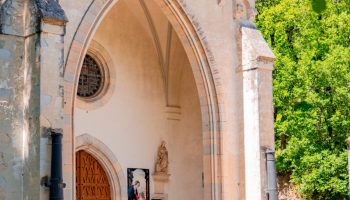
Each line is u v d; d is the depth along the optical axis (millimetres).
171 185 31000
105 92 29219
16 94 20734
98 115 28812
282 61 38281
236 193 27266
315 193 37750
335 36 37531
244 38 27875
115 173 29141
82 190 28406
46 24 20359
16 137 20656
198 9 27031
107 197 29109
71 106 22734
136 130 30094
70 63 22859
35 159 20141
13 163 20531
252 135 27250
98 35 29141
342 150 36719
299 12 38312
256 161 26984
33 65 20469
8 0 20734
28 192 20297
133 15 30438
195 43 27016
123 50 30062
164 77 31375
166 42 30969
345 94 35812
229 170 27188
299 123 36938
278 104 37969
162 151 30781
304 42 38250
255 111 27266
